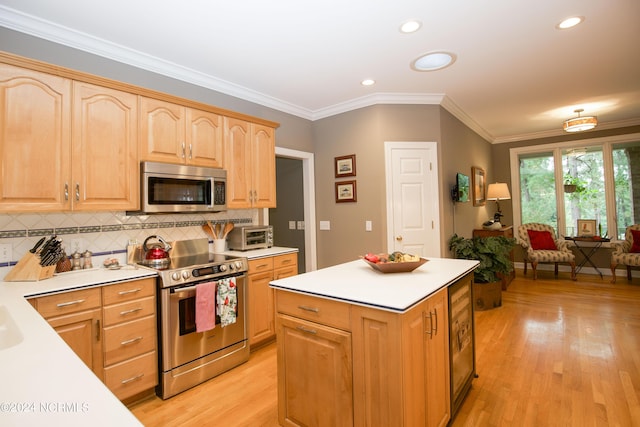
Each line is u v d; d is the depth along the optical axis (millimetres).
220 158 2918
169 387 2240
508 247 4219
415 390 1466
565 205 5953
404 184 3824
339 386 1562
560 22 2379
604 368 2492
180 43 2533
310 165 4273
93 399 670
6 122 1842
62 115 2041
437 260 2445
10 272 1992
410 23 2342
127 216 2627
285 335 1802
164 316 2225
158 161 2496
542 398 2139
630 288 4758
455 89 3662
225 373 2578
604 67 3158
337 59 2867
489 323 3551
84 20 2193
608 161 5543
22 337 1068
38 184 1949
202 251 3064
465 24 2377
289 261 3264
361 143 3906
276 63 2918
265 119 3547
